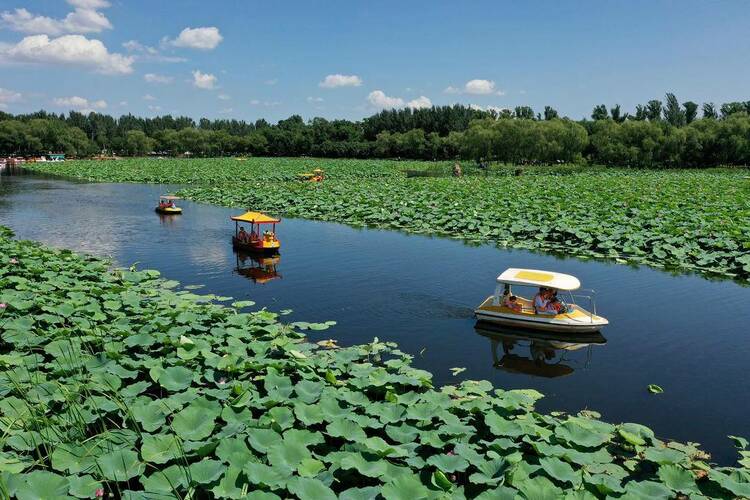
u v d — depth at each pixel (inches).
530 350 399.5
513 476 214.5
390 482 204.7
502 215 946.7
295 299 516.7
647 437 269.7
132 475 208.5
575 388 341.4
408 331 433.1
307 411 258.5
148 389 314.2
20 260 572.7
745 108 3302.2
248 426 246.8
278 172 2240.4
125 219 1031.0
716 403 322.7
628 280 583.8
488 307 447.8
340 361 342.3
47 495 190.9
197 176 2025.1
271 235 733.9
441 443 239.5
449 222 925.8
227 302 504.7
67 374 298.8
